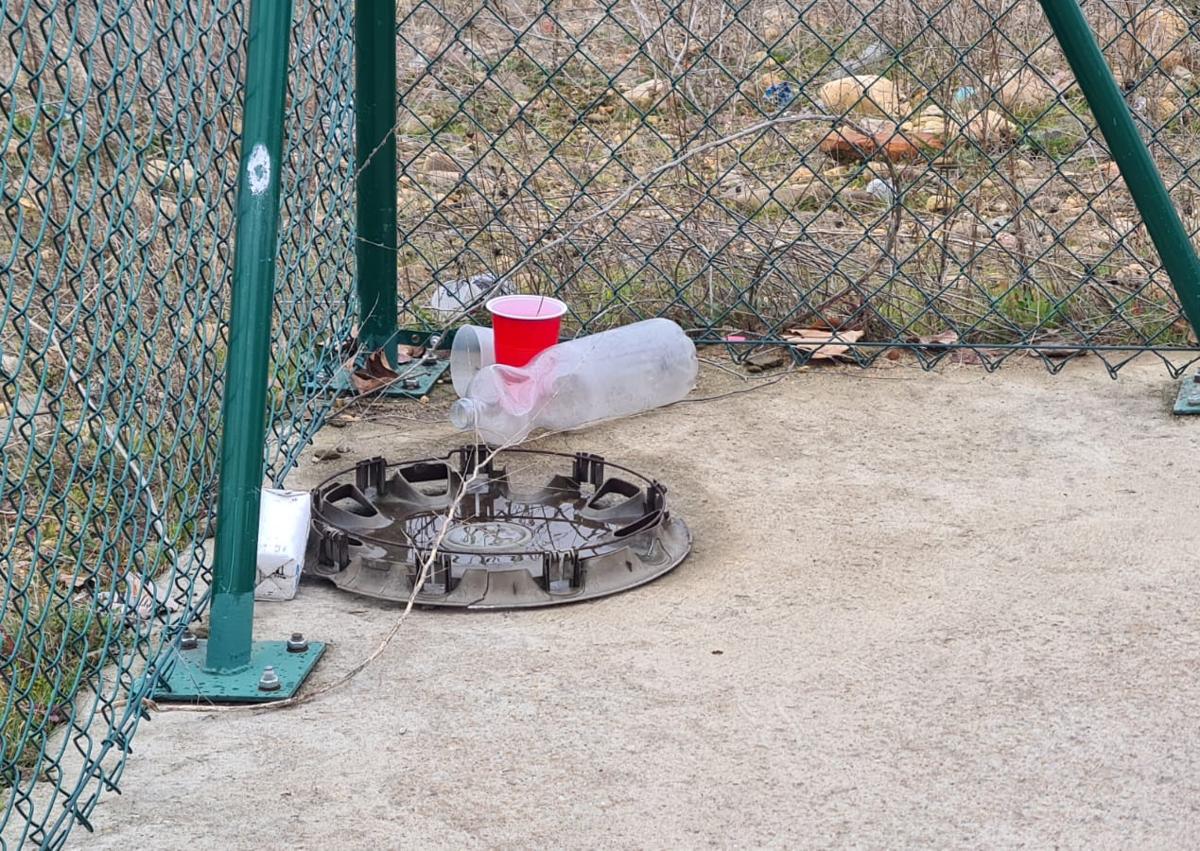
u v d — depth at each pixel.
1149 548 3.03
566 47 5.41
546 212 4.28
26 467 2.31
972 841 2.10
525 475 3.48
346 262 4.03
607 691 2.51
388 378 4.07
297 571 2.87
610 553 2.92
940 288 4.33
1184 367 3.93
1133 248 4.47
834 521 3.21
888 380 4.09
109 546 2.50
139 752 2.34
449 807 2.19
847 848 2.08
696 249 4.32
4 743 2.12
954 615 2.76
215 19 2.95
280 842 2.11
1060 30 3.25
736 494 3.36
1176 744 2.33
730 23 4.32
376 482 3.32
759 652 2.64
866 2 4.98
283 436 3.55
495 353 3.82
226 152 3.27
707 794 2.21
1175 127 4.76
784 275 4.33
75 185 2.36
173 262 2.88
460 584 2.86
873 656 2.62
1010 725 2.39
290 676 2.55
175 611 2.74
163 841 2.11
